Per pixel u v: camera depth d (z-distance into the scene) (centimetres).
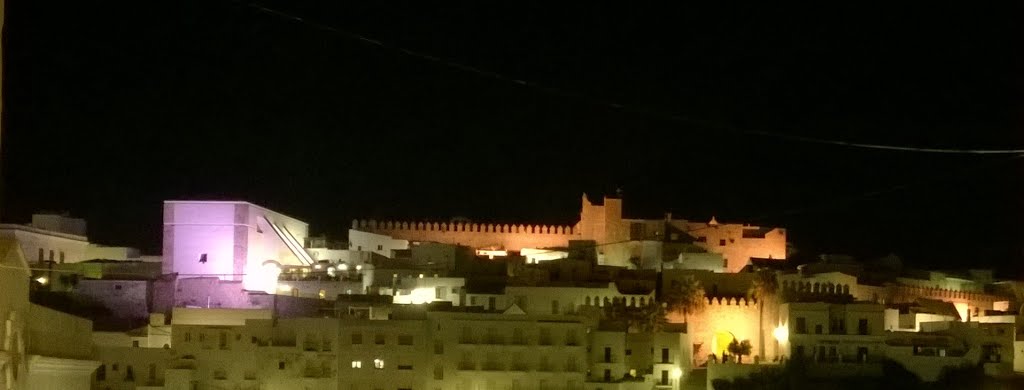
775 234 14512
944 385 10619
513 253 14062
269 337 10581
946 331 11225
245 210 12212
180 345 10481
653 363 10900
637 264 13788
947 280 14575
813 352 10838
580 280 12325
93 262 12462
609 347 10919
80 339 6481
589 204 14400
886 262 14925
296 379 10488
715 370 10681
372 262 12900
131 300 11662
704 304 12000
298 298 11894
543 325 10712
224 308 11219
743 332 12025
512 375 10569
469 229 14438
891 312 12012
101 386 10231
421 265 12794
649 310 11638
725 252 14338
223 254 12031
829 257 14450
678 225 14375
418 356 10588
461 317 10656
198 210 12119
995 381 10712
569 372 10631
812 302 11069
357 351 10544
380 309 11150
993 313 12938
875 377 10625
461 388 10550
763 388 10500
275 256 12825
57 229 12850
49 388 5650
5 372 4434
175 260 12038
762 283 12212
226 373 10488
